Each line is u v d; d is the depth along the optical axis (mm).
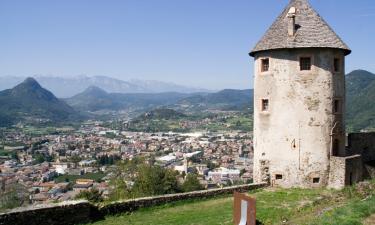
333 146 29219
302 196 25969
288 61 28891
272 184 29312
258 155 30250
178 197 24203
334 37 29297
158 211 22594
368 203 19297
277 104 29219
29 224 17906
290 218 20078
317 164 28531
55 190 94438
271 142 29438
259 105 30266
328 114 28938
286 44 28609
